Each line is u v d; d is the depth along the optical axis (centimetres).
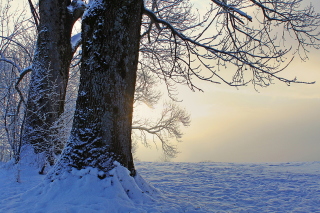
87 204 414
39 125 748
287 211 518
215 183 802
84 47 532
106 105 502
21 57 1098
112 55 511
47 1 807
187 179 866
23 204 428
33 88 757
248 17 722
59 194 444
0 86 837
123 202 433
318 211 520
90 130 496
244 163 1455
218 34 786
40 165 692
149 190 534
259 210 520
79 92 523
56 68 802
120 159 506
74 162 491
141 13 593
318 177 928
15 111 721
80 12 872
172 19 1105
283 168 1204
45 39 799
